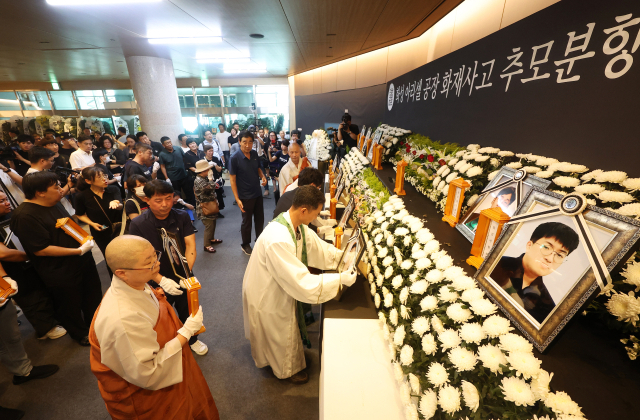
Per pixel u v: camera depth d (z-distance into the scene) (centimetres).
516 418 61
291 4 317
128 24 391
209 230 375
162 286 166
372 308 142
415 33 438
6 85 1104
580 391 62
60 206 221
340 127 489
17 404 180
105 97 1231
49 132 475
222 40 491
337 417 96
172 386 121
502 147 165
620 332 76
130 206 230
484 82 182
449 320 85
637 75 89
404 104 360
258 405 177
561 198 77
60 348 222
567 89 118
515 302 79
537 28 135
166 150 468
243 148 331
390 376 109
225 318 255
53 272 196
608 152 100
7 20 367
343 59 733
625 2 92
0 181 290
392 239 129
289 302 163
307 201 143
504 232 89
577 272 67
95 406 179
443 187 162
